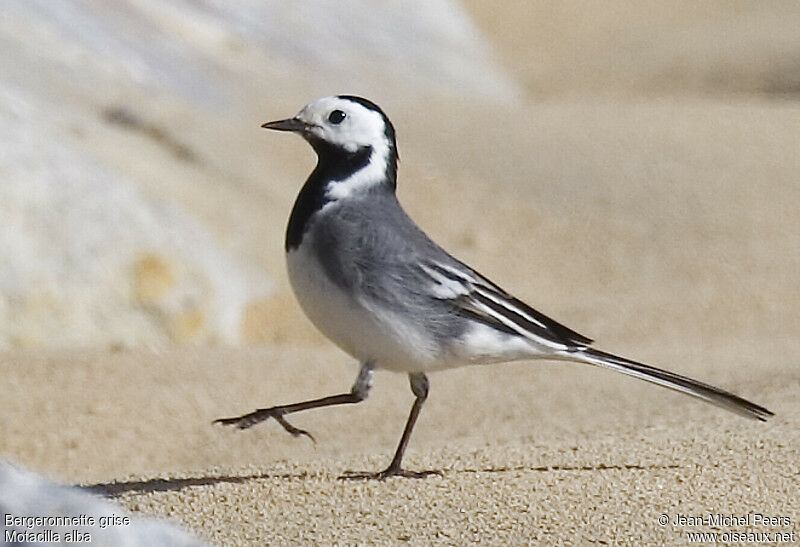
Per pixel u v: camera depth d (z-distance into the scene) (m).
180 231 15.56
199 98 20.69
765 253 18.30
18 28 19.52
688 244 18.70
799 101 27.73
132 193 15.70
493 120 23.19
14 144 15.39
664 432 10.12
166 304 14.77
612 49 32.75
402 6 27.06
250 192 18.28
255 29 23.72
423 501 8.23
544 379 13.46
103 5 21.61
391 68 24.98
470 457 9.51
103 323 14.47
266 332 15.55
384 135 9.12
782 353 14.03
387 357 8.87
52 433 11.72
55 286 14.32
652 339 15.64
